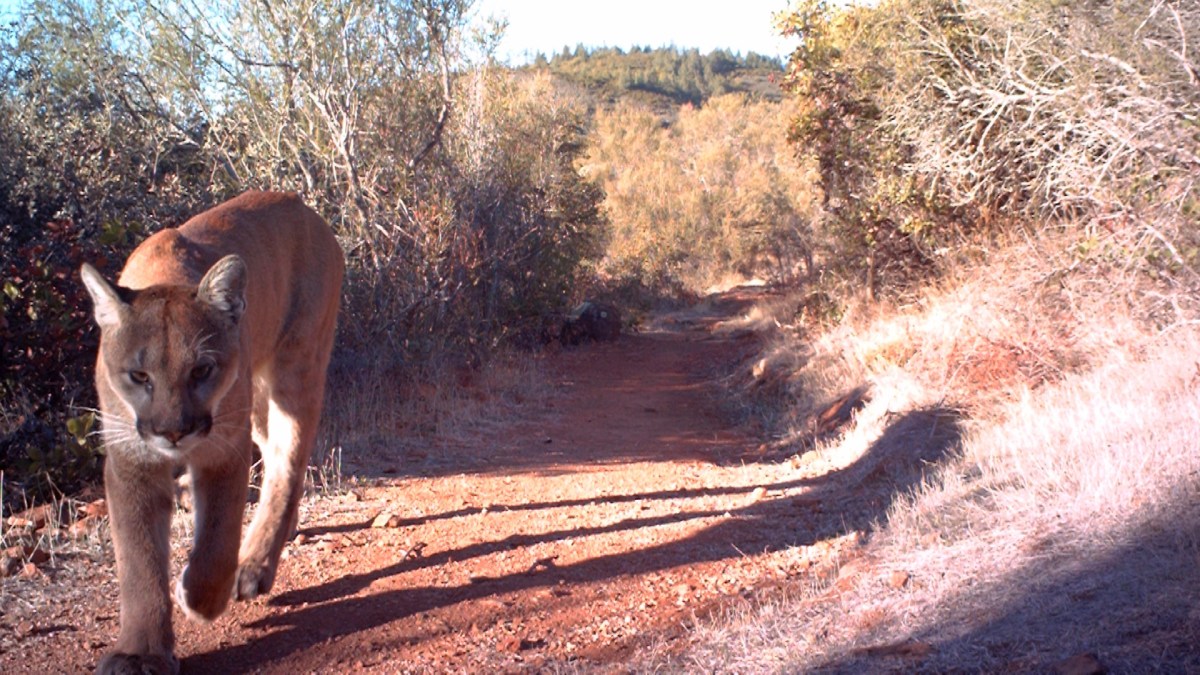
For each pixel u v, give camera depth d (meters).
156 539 4.16
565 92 29.88
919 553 5.04
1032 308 8.72
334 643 4.54
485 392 12.16
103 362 4.14
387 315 11.41
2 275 7.54
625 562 5.61
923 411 8.15
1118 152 7.92
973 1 9.80
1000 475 6.03
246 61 11.17
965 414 7.93
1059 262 8.87
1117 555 4.32
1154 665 3.37
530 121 20.42
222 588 4.27
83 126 10.66
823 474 7.98
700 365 17.42
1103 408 6.46
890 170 12.54
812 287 15.87
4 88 10.62
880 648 3.92
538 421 11.26
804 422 10.55
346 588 5.19
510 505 6.97
